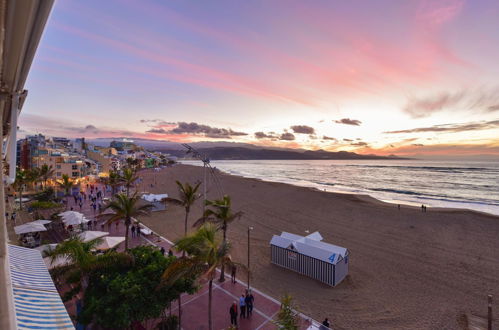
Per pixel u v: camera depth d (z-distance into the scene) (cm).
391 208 4809
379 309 1827
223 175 11800
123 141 19800
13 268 925
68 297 1320
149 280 1254
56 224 2984
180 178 10312
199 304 1773
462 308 1847
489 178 12925
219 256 1264
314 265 2228
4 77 298
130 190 6862
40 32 248
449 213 4428
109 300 1134
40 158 6162
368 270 2417
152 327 1493
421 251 2856
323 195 6144
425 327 1648
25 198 4231
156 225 3650
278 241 2492
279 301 1852
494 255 2733
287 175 15800
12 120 427
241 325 1562
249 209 4903
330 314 1759
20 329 654
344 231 3569
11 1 174
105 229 3247
